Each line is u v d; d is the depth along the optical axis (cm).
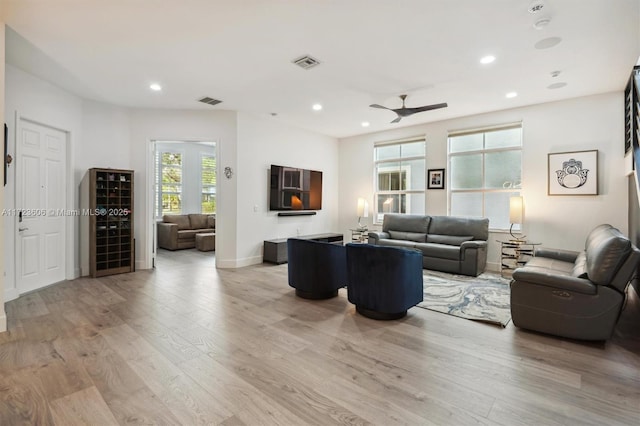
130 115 526
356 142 741
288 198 641
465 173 590
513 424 169
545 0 248
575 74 389
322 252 372
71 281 453
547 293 278
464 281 463
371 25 283
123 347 253
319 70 379
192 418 172
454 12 264
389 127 663
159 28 288
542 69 375
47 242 425
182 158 884
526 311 286
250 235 582
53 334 276
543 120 502
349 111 546
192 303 363
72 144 457
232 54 339
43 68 372
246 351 248
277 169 616
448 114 565
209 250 755
